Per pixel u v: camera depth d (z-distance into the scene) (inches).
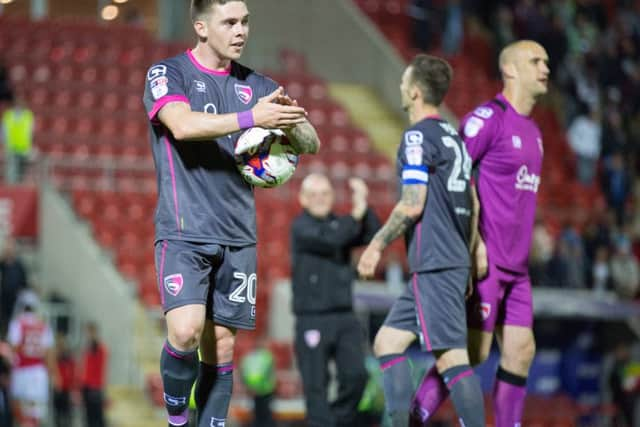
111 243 2287.2
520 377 859.4
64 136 2593.5
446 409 1860.2
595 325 2177.7
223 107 696.4
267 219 2432.3
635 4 3403.1
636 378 2084.2
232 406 1785.2
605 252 2341.3
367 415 1467.8
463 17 3292.3
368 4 3341.5
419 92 847.7
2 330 1911.9
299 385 1911.9
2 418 1737.2
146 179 2517.2
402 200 815.7
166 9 3371.1
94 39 3053.6
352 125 2913.4
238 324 694.5
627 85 3053.6
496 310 850.8
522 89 868.0
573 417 2076.8
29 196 2190.0
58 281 2196.1
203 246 676.7
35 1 3353.8
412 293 835.4
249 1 3147.1
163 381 682.8
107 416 1887.3
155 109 672.4
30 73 2881.4
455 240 818.8
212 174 682.8
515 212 852.0
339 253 1096.2
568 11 3255.4
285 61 3129.9
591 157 2861.7
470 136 852.0
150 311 2107.5
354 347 1091.9
